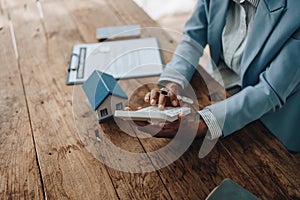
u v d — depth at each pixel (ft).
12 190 2.26
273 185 2.20
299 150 3.09
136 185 2.24
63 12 4.58
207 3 3.42
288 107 2.90
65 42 3.90
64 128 2.72
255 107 2.58
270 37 2.68
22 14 4.59
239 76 3.52
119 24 4.21
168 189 2.21
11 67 3.52
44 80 3.29
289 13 2.50
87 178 2.30
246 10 3.03
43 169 2.39
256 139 2.54
